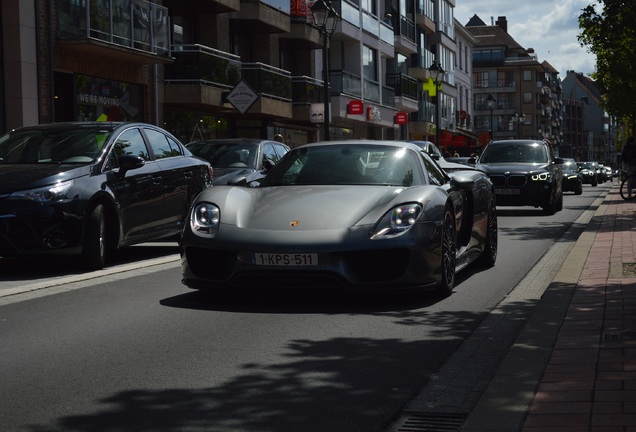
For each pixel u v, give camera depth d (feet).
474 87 458.91
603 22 69.82
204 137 111.75
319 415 15.55
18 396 16.81
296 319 24.80
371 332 22.99
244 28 122.83
